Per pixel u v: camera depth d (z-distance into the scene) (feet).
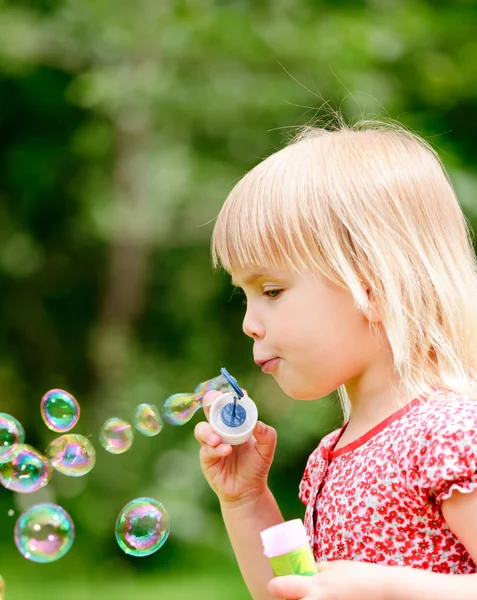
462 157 24.31
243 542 6.28
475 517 4.76
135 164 27.78
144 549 6.56
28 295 31.91
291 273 5.60
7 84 29.17
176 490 25.58
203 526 25.52
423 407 5.26
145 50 25.21
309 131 7.09
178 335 30.89
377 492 5.17
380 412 5.53
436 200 5.89
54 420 7.25
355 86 23.57
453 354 5.49
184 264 30.60
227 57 24.93
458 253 5.84
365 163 5.82
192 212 28.43
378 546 5.12
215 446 5.98
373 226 5.60
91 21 25.84
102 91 24.75
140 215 27.30
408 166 5.90
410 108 25.81
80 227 29.48
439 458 4.89
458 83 25.26
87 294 32.19
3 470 7.03
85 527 25.53
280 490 28.71
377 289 5.49
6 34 26.58
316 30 24.36
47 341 31.99
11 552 25.67
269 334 5.68
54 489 26.04
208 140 28.14
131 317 29.68
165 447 26.53
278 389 28.30
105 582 23.39
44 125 30.68
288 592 4.76
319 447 6.20
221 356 30.17
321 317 5.53
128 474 25.99
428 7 26.12
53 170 29.81
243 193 5.93
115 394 27.66
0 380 31.27
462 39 25.70
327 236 5.56
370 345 5.57
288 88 24.79
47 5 27.40
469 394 5.37
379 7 25.90
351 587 4.71
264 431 6.32
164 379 28.58
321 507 5.57
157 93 24.62
